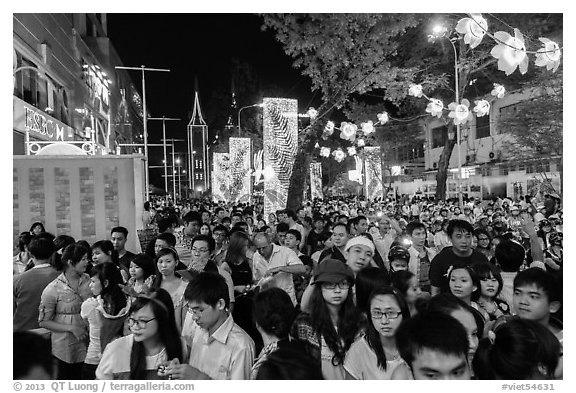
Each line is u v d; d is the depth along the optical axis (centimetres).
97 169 1016
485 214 1543
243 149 2761
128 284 523
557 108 2198
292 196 1402
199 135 6328
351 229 853
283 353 306
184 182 8381
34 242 553
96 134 3716
